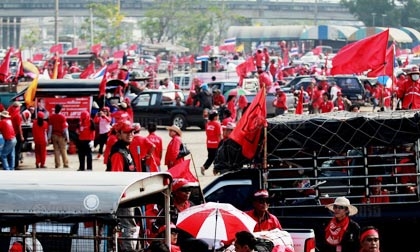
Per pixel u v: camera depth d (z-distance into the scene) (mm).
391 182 27812
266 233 22859
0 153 47344
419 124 27484
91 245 20531
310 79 89125
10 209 19422
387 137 27594
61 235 20125
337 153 27781
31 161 52969
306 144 27734
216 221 22219
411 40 163125
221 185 28062
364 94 87938
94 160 53844
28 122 54000
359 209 27484
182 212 22828
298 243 23969
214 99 73938
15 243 20375
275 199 27812
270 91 75875
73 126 56500
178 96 73812
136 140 33781
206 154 56312
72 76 93312
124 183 19594
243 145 27828
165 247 19781
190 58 149250
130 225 22484
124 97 66250
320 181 27781
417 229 27391
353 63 43531
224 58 147875
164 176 21062
